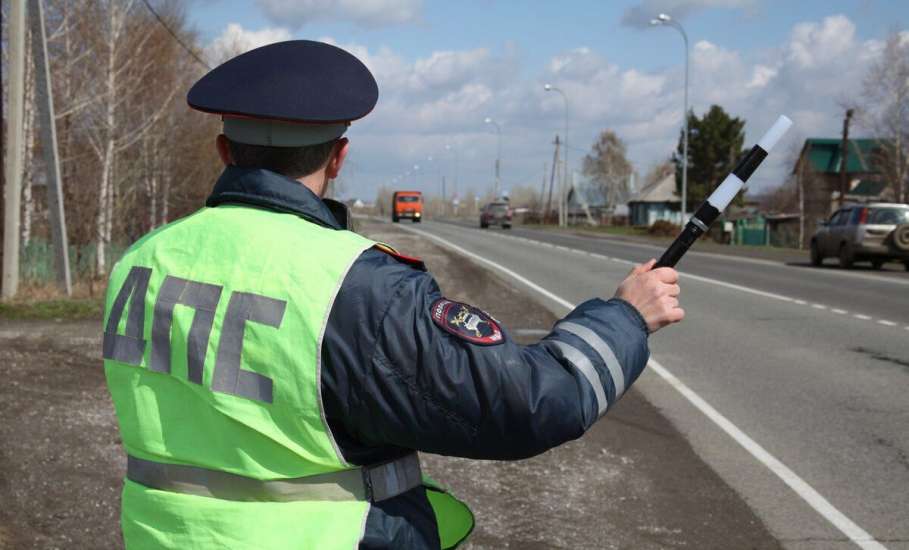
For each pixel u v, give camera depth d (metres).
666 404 7.73
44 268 15.29
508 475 5.61
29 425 5.94
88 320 11.04
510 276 20.84
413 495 1.68
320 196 1.77
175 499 1.61
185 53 27.44
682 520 4.89
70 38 20.11
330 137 1.71
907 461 6.06
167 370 1.64
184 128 27.48
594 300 1.80
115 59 20.02
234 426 1.57
